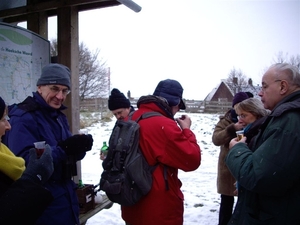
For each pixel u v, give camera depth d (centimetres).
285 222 173
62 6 360
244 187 183
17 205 134
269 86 194
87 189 328
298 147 164
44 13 392
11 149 195
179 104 265
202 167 820
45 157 173
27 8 382
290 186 168
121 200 223
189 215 469
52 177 207
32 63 345
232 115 362
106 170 238
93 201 338
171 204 226
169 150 221
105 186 228
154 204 222
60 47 369
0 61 307
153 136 223
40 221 197
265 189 170
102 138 1209
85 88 2530
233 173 192
